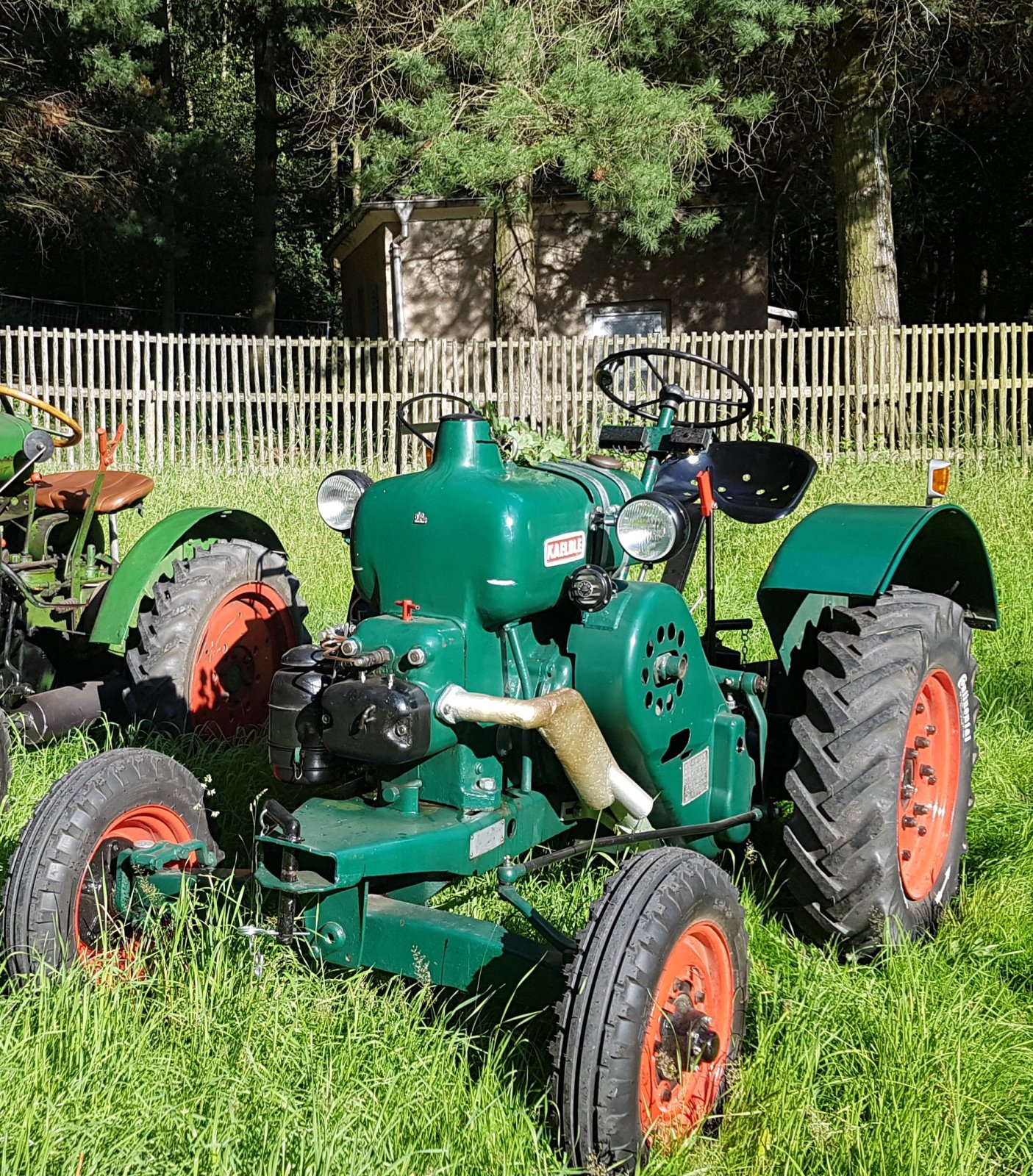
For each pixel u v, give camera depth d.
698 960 2.78
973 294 23.47
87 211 19.47
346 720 2.89
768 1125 2.69
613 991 2.48
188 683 4.64
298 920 2.90
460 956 2.79
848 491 10.23
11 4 17.38
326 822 2.96
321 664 3.10
